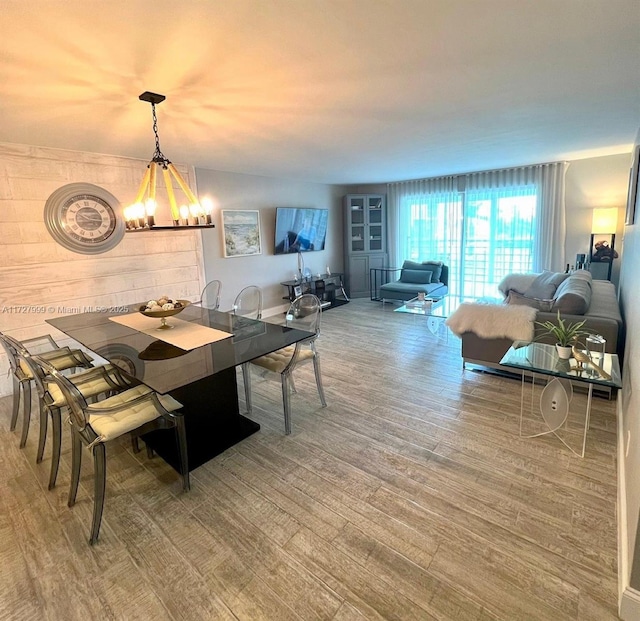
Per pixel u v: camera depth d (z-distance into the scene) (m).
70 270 3.88
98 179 3.99
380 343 4.74
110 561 1.70
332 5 1.47
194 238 4.98
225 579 1.60
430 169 5.89
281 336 2.63
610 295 3.80
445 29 1.68
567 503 1.96
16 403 2.86
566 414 2.50
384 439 2.59
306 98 2.48
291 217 6.45
